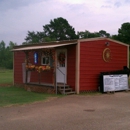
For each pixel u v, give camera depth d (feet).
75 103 40.63
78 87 51.85
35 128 25.36
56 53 53.16
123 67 59.98
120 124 27.20
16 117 30.40
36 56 60.54
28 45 66.54
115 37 122.93
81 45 52.39
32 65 58.59
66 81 54.70
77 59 51.75
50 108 36.17
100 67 55.83
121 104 40.11
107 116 31.09
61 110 34.73
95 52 54.85
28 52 59.93
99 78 55.06
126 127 26.02
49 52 54.08
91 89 54.19
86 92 53.26
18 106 37.88
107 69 57.21
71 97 47.29
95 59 54.85
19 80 68.74
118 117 30.60
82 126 26.16
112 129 25.20
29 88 58.59
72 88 53.01
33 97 46.80
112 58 58.23
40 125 26.48
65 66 55.06
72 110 34.78
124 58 60.75
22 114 32.12
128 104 40.16
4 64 239.91
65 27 227.20
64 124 26.91
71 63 53.52
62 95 49.47
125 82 57.77
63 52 55.67
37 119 29.25
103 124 27.09
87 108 36.40
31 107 36.99
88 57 53.62
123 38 120.47
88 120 28.81
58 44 54.39
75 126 26.13
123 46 60.59
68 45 52.95
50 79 58.80
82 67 52.60
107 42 56.54
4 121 28.35
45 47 50.85
